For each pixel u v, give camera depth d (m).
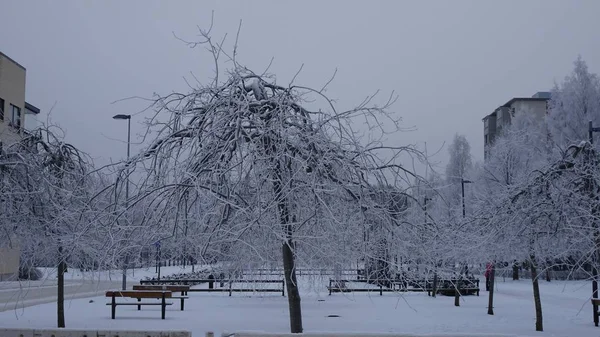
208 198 9.45
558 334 15.81
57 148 14.55
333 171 10.84
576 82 42.91
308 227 10.98
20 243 14.12
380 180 11.14
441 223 15.34
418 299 26.89
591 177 14.48
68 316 18.77
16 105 35.81
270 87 11.77
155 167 10.27
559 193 14.48
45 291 28.09
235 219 10.48
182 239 10.39
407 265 11.75
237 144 9.87
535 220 15.25
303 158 10.59
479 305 24.66
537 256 15.91
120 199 10.85
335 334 9.52
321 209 10.66
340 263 11.22
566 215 14.07
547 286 39.50
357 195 10.96
